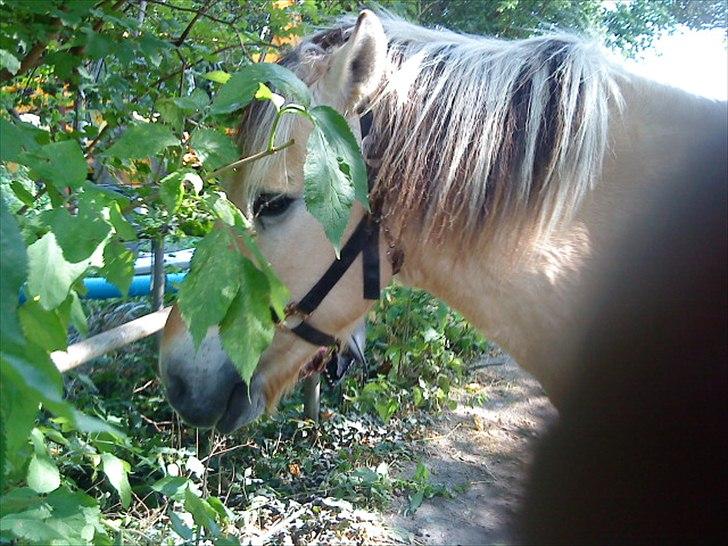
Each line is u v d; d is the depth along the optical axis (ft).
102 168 4.99
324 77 3.45
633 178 3.49
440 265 3.71
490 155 3.43
